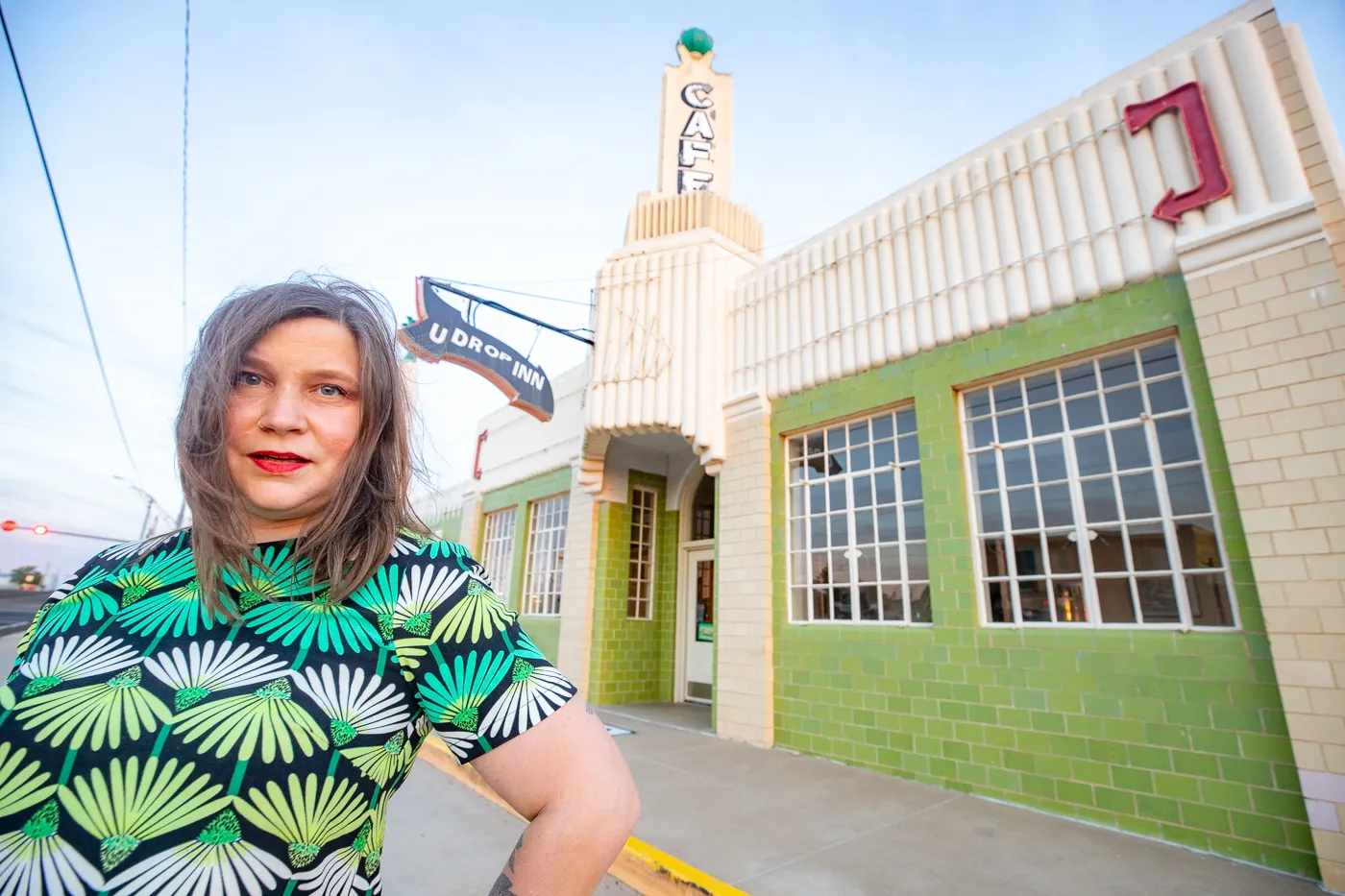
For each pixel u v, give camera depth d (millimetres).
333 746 787
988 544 4984
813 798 4492
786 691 6023
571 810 825
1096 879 3256
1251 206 4039
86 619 868
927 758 4875
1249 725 3605
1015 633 4590
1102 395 4578
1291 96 4027
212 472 931
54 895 655
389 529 1004
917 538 5449
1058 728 4273
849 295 6219
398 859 3699
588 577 9172
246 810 717
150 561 968
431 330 7328
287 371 992
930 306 5562
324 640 858
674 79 9352
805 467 6512
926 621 5254
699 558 9406
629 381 7559
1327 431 3547
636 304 7773
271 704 777
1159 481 4211
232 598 877
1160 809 3797
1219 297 4023
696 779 4953
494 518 12734
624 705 8742
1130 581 4254
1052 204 4945
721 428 7074
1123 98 4684
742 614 6484
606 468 9258
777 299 6918
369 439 1016
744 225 8117
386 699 857
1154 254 4375
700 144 9023
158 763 713
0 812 688
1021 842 3703
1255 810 3504
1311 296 3717
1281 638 3516
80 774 702
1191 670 3838
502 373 7922
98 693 761
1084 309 4672
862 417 6062
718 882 3184
